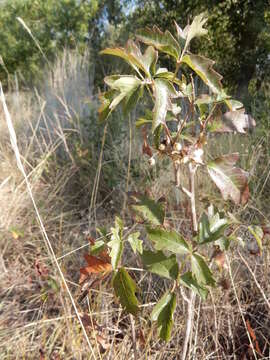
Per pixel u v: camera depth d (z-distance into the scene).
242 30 2.44
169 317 0.30
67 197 1.04
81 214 0.95
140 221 0.35
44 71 2.02
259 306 0.60
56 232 0.86
